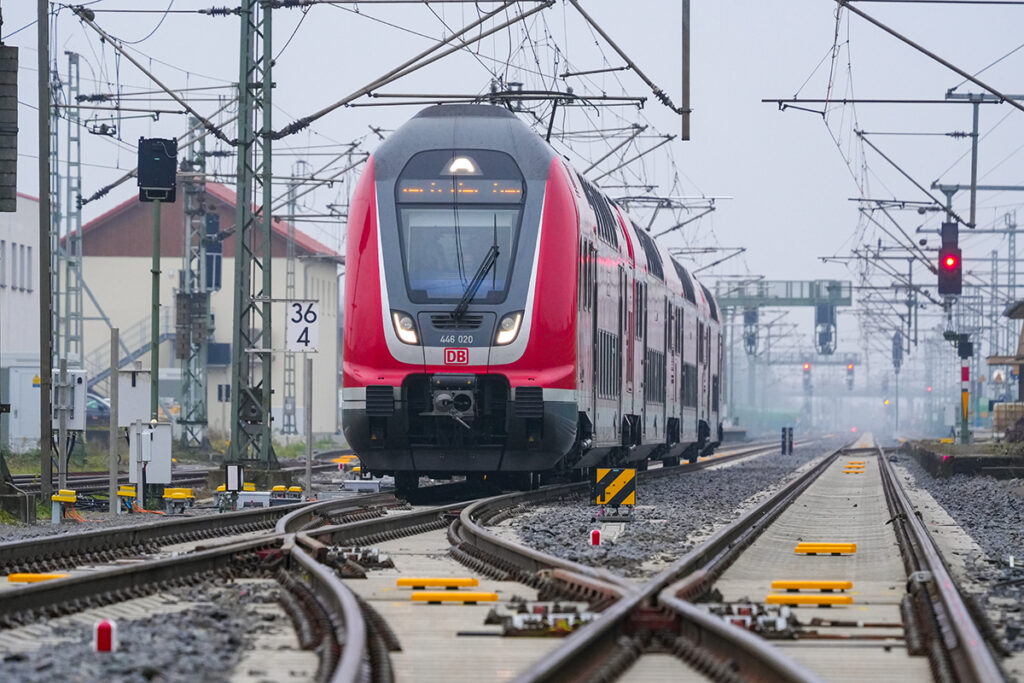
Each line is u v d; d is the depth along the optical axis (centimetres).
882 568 3922
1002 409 16562
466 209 6059
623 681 2028
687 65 6322
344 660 1869
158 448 6419
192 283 15088
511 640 2431
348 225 6181
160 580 3094
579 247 6225
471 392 5919
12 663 2028
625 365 7738
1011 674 2148
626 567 3741
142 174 7375
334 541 4219
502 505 5819
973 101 8706
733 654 2088
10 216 16425
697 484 8806
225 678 1970
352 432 6012
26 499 5547
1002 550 4556
